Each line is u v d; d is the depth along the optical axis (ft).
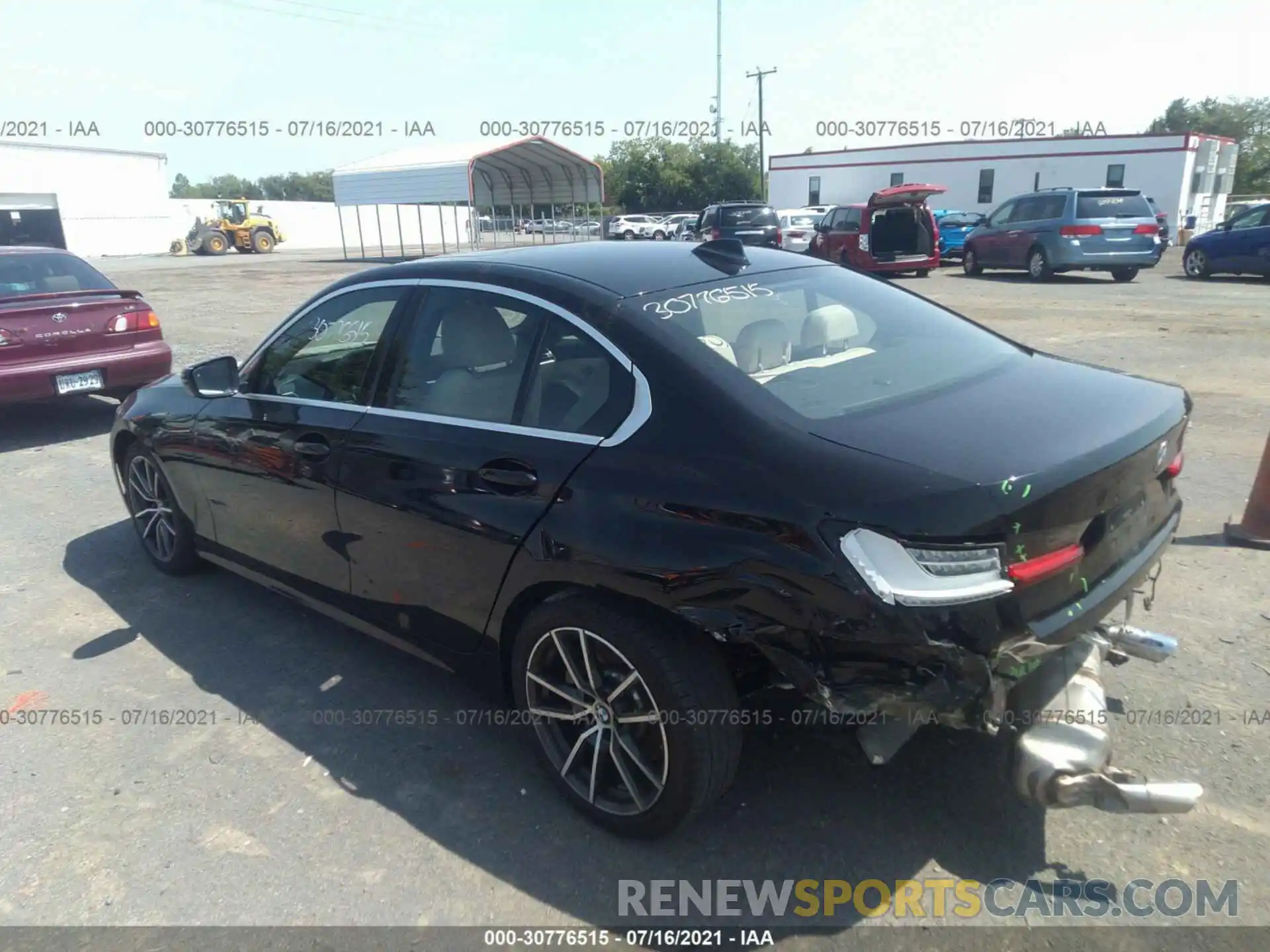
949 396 9.03
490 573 9.53
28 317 23.97
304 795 10.03
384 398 11.03
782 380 8.91
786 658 7.68
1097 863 8.57
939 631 7.11
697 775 8.39
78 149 132.87
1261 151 207.21
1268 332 34.73
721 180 178.50
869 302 11.09
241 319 50.67
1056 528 7.52
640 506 8.30
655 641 8.32
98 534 18.16
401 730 11.16
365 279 11.88
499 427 9.71
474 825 9.46
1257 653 11.84
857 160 122.62
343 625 13.91
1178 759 9.84
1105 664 11.70
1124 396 9.31
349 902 8.50
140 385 26.43
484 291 10.37
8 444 25.48
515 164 101.86
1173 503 9.86
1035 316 40.91
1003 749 10.21
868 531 7.22
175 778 10.38
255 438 12.45
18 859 9.17
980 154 114.62
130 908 8.50
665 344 8.91
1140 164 106.42
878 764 8.55
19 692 12.30
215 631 13.87
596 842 9.16
